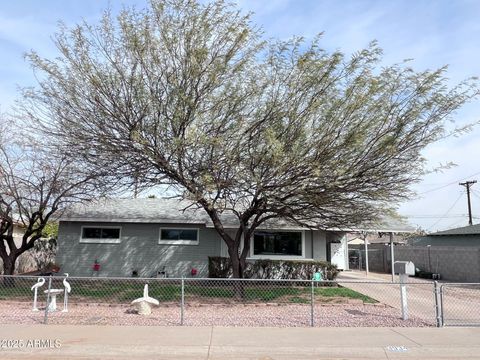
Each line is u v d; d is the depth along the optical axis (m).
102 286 16.36
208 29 11.14
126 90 11.18
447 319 10.59
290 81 11.01
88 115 11.67
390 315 10.95
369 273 27.58
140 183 13.23
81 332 8.67
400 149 11.28
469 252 21.41
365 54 10.73
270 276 18.03
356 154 11.10
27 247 16.02
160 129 11.27
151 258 20.48
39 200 15.30
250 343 7.98
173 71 11.12
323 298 13.80
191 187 11.86
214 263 18.50
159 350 7.54
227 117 11.32
